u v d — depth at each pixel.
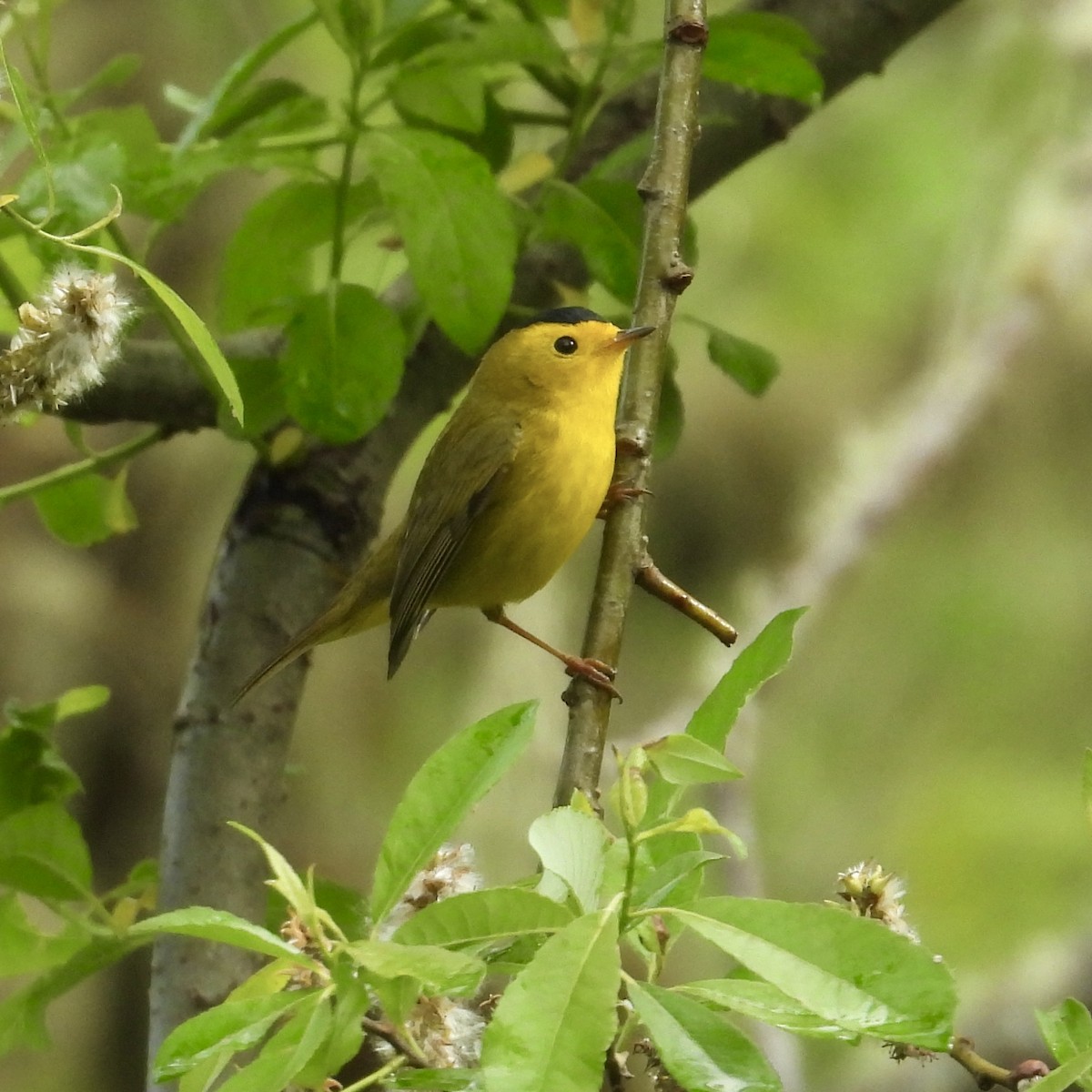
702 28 6.60
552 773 15.90
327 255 11.99
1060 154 16.30
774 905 4.25
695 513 18.45
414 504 9.39
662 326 6.49
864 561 14.26
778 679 18.31
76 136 7.55
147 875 8.30
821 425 18.34
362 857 18.16
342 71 15.98
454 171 7.17
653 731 12.02
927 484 14.70
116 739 17.45
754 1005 4.44
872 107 18.77
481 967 4.05
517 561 9.30
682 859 4.61
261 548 8.63
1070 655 18.77
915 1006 4.05
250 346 8.61
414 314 8.63
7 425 5.20
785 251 18.80
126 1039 16.98
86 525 9.20
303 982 4.64
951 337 15.75
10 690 17.11
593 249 8.05
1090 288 16.70
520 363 9.15
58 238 4.91
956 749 18.83
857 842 18.28
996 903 17.78
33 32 10.81
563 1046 3.90
